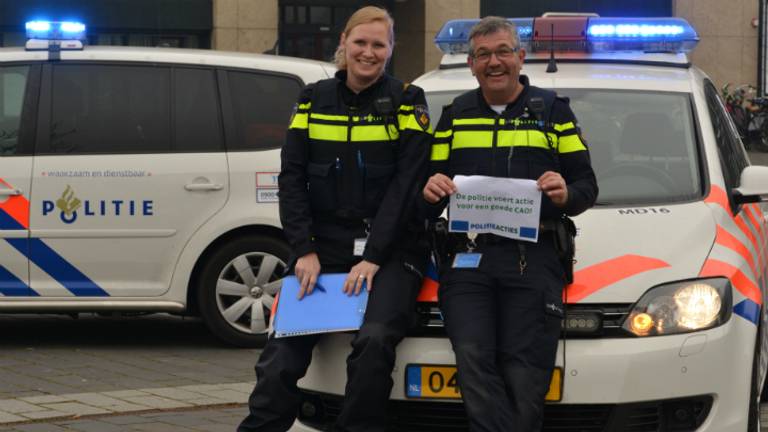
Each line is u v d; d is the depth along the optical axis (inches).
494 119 198.8
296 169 204.7
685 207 222.2
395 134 201.8
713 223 216.4
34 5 864.9
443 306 195.5
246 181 344.8
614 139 242.2
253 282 349.1
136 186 339.6
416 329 198.5
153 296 342.6
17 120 341.1
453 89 252.7
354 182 202.7
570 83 253.3
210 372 317.4
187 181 342.3
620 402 190.2
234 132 347.9
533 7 1043.9
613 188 232.4
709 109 250.2
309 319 196.4
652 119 244.7
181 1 893.2
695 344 193.3
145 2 887.7
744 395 199.2
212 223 343.3
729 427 196.4
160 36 897.5
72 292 339.3
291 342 198.8
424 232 203.0
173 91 346.6
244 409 276.1
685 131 242.4
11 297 338.0
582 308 195.0
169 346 356.8
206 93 348.5
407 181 199.6
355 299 196.7
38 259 337.7
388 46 201.8
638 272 199.2
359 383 190.4
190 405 275.4
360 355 190.5
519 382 186.9
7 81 343.0
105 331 384.8
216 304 347.6
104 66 345.7
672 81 255.6
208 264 346.0
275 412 197.5
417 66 962.7
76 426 255.0
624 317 194.2
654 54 275.1
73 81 344.2
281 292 202.7
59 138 340.8
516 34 197.0
